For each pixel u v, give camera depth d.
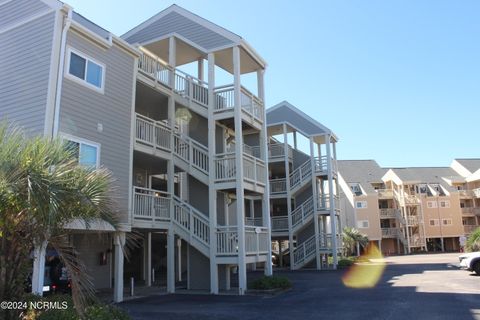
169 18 18.64
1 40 13.55
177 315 11.03
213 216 16.25
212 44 17.45
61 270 12.80
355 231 46.38
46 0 12.89
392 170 60.03
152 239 24.14
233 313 11.32
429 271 24.23
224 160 16.53
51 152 6.59
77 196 6.51
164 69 17.62
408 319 10.05
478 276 19.97
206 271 16.78
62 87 12.43
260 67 19.27
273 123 30.55
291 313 11.23
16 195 6.05
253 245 16.72
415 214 56.41
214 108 17.08
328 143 29.67
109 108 14.12
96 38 13.69
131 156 14.78
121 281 13.78
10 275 6.96
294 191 29.73
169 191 16.78
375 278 21.03
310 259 29.03
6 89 13.02
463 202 60.16
